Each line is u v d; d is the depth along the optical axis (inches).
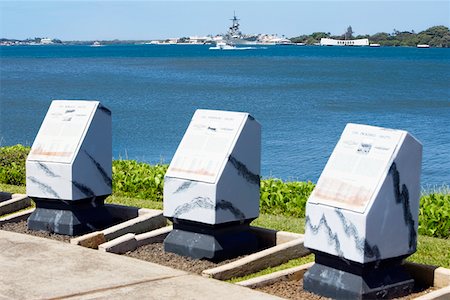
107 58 5615.2
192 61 4753.9
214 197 305.3
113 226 360.2
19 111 1462.8
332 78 2775.6
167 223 370.6
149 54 7057.1
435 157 837.2
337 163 275.4
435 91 2078.0
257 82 2466.8
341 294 264.4
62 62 4658.0
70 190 348.2
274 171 741.9
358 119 1290.6
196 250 313.1
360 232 255.9
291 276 287.4
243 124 315.6
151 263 305.6
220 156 311.0
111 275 288.0
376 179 260.1
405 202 266.4
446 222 379.2
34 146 359.6
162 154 875.4
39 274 289.0
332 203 265.4
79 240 331.6
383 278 266.4
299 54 6973.4
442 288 266.4
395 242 264.7
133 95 1877.5
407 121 1259.8
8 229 367.2
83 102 364.8
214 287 274.5
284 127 1163.3
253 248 326.0
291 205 425.4
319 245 269.4
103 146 361.7
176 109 1494.8
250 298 262.2
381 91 2064.5
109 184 365.7
